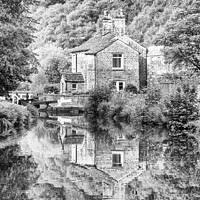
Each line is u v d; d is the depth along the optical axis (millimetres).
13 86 28375
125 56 56188
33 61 26625
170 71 56062
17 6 24328
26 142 23031
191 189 12781
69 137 26359
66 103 54094
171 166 16469
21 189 12516
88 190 12648
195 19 37031
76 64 61031
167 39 38281
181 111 30344
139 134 27719
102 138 25812
